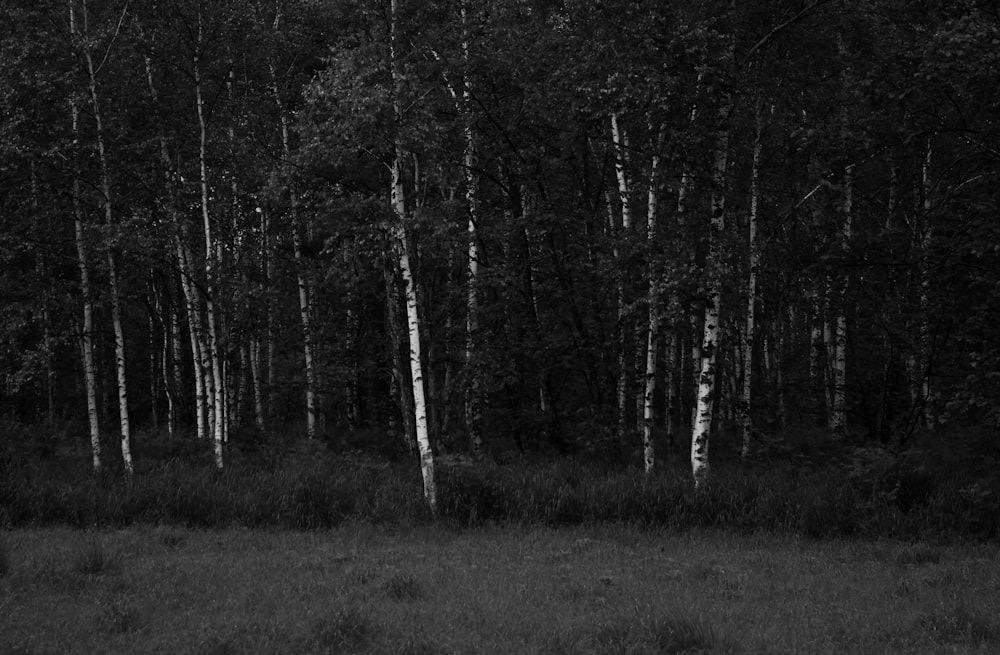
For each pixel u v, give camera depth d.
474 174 23.69
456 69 20.67
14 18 20.92
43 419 33.75
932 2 16.53
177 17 22.73
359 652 6.79
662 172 18.20
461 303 23.95
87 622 7.61
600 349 22.50
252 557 11.58
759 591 9.33
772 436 23.92
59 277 22.39
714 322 17.14
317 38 23.97
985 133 16.72
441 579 9.86
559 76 19.33
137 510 15.97
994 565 11.03
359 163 18.55
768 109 22.59
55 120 21.36
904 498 14.96
